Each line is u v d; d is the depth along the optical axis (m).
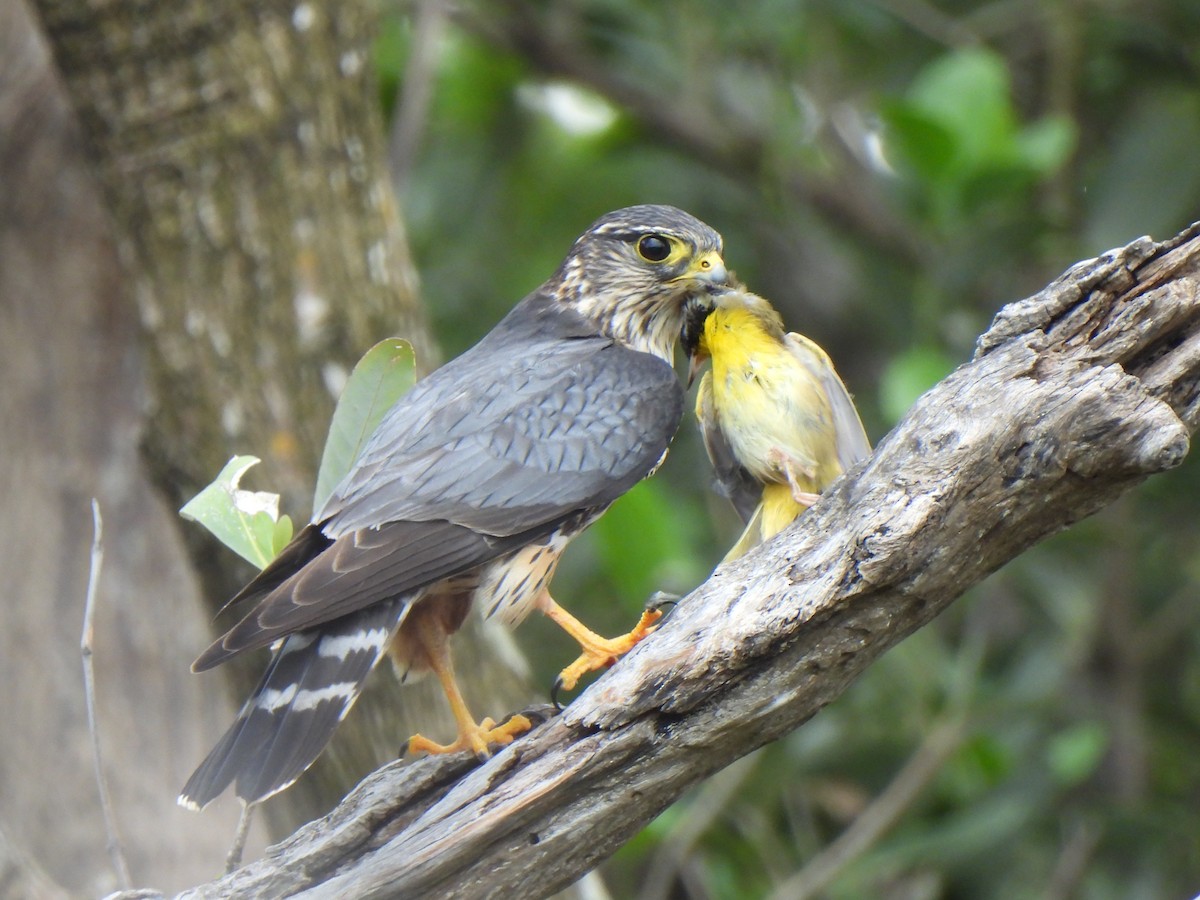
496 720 10.56
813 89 15.55
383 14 15.90
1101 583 13.66
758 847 12.16
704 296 9.20
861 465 6.56
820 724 12.26
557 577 14.09
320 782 10.62
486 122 16.08
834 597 6.39
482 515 8.13
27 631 12.05
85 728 11.98
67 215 12.38
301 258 10.65
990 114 12.77
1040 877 12.20
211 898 6.65
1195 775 13.76
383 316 10.91
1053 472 6.26
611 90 16.16
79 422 12.33
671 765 6.67
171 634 12.12
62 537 12.23
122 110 10.53
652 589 10.70
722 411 8.29
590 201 15.98
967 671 11.90
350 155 10.92
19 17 12.38
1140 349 6.43
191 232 10.59
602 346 9.36
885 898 12.78
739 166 16.38
